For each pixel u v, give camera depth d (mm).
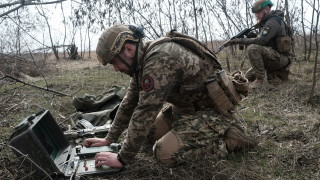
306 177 2188
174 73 2049
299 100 3857
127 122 2455
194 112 2404
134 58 2061
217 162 2254
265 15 4879
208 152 2283
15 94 4289
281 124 3105
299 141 2730
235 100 2371
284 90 4328
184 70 2121
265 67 4891
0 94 4594
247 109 3619
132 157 2123
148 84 2000
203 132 2281
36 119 2217
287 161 2398
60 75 6785
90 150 2379
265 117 3361
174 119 2434
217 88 2266
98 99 3742
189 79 2193
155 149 2264
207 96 2320
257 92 4375
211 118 2326
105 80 5855
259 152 2531
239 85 2352
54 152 2391
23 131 2102
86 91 4980
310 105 3656
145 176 2230
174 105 2479
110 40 1985
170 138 2246
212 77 2289
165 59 2016
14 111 3836
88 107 3617
